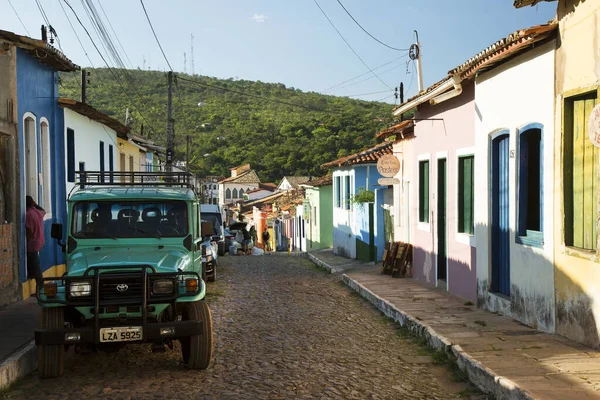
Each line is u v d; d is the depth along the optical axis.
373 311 12.27
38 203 13.20
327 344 9.12
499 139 10.51
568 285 7.88
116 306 6.99
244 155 77.06
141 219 8.33
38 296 6.96
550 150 8.38
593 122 6.81
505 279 10.38
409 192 16.97
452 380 7.17
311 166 64.56
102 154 21.08
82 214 8.23
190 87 69.62
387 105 58.34
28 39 11.41
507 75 9.82
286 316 11.57
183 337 7.44
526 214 9.51
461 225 12.63
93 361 7.93
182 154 64.38
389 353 8.56
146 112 45.12
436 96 12.49
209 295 14.29
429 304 11.65
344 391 6.65
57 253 14.95
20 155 11.74
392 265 17.03
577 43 7.63
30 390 6.67
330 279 18.48
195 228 8.57
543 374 6.38
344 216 28.16
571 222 7.98
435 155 14.08
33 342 8.05
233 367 7.63
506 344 7.86
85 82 27.80
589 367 6.58
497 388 6.26
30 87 12.65
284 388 6.72
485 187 10.80
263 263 25.19
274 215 56.09
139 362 7.88
